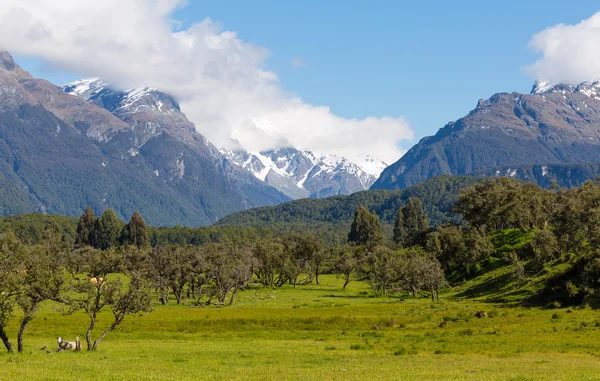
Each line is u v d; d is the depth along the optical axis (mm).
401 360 53031
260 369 45719
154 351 61375
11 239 117938
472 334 76000
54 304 111312
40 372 41781
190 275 136500
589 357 55000
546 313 93750
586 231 124438
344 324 90688
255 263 172625
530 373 42531
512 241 172875
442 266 174375
